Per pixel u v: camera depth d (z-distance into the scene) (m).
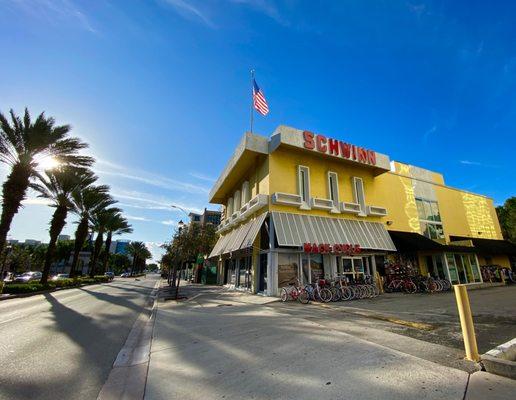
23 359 5.64
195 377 4.46
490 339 5.94
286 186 17.92
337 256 18.08
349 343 5.69
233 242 21.47
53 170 24.58
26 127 19.61
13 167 19.67
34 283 23.03
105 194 33.56
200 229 27.02
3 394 4.09
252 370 4.56
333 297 14.22
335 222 18.44
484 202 29.88
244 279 21.25
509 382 3.75
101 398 4.03
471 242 22.50
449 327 7.16
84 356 5.91
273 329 7.34
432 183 25.77
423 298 14.20
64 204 26.31
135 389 4.22
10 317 10.52
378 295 16.27
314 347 5.53
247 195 21.94
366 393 3.56
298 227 16.73
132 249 89.00
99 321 9.86
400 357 4.75
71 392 4.21
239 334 7.03
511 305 10.76
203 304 13.94
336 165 20.33
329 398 3.49
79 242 32.75
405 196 23.39
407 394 3.48
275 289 15.67
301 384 3.92
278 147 17.89
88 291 23.45
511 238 33.06
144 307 14.27
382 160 21.11
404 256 20.95
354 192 20.45
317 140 18.64
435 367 4.30
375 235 19.20
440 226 24.67
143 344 6.83
